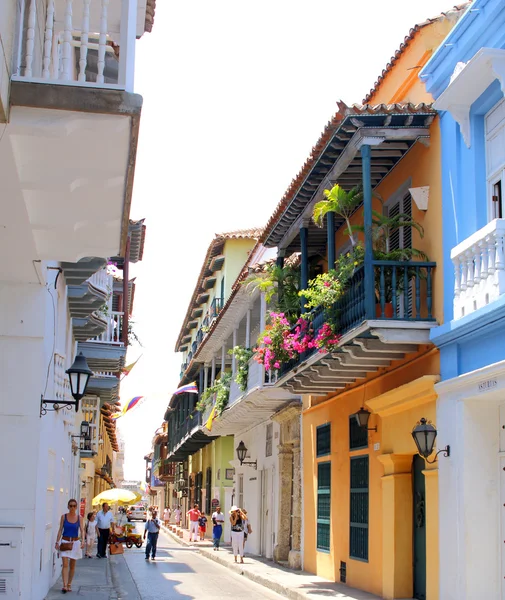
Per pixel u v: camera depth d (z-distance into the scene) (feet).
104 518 88.17
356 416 50.11
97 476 159.43
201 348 103.81
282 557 74.95
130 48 23.50
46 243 31.73
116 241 31.48
